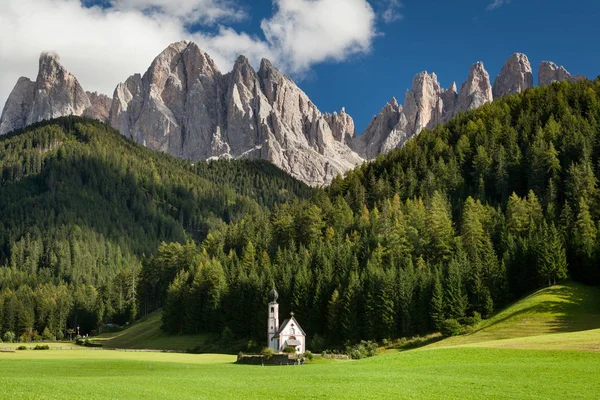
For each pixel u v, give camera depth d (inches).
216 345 5821.9
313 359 4229.8
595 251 5334.6
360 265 6166.3
